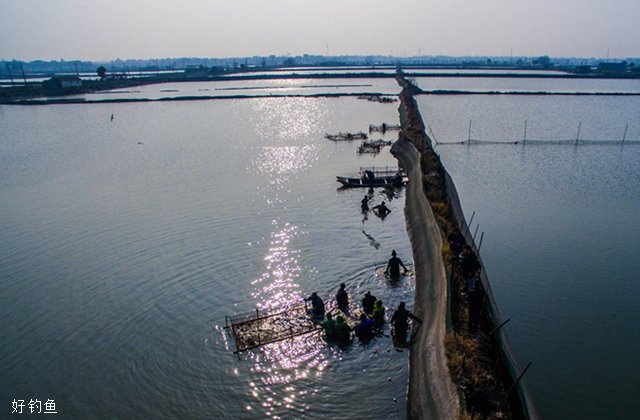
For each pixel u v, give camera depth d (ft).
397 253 82.69
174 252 85.10
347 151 177.47
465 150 176.55
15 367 55.01
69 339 60.08
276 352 55.21
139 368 53.57
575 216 103.40
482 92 417.90
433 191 100.73
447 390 42.16
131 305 67.56
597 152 170.19
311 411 46.37
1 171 155.43
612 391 49.11
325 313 62.44
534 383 50.29
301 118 277.03
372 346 56.03
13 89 465.06
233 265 78.64
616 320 62.13
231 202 114.11
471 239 77.20
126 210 110.93
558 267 78.07
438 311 55.47
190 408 47.32
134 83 625.82
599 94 398.42
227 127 246.06
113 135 226.79
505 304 66.18
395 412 46.19
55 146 199.82
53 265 82.17
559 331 59.67
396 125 240.12
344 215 103.55
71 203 118.11
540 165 151.12
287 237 90.48
